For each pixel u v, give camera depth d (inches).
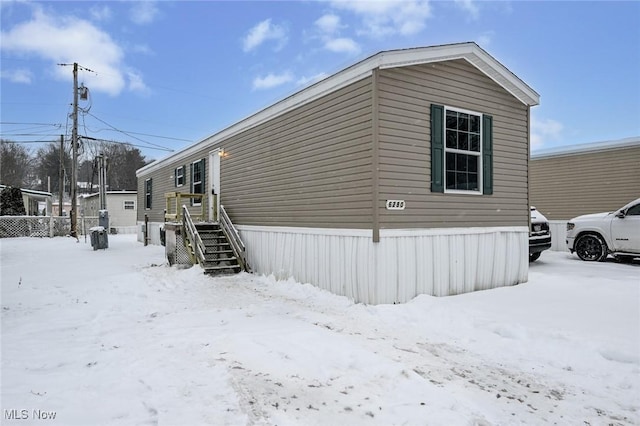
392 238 231.1
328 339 171.6
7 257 473.4
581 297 243.9
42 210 1804.9
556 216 494.9
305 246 289.6
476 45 259.9
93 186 2126.0
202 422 98.9
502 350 163.9
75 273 351.3
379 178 226.4
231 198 411.5
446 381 133.2
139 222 761.6
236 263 373.7
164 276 333.4
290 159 310.2
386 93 231.3
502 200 288.4
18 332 181.3
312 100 283.7
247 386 122.5
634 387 130.0
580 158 473.1
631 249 369.1
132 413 102.8
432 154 249.8
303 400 114.7
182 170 554.6
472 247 268.7
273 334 178.1
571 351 158.7
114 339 171.5
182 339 170.9
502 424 105.7
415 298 236.2
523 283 292.7
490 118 281.6
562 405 118.1
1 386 118.4
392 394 120.2
